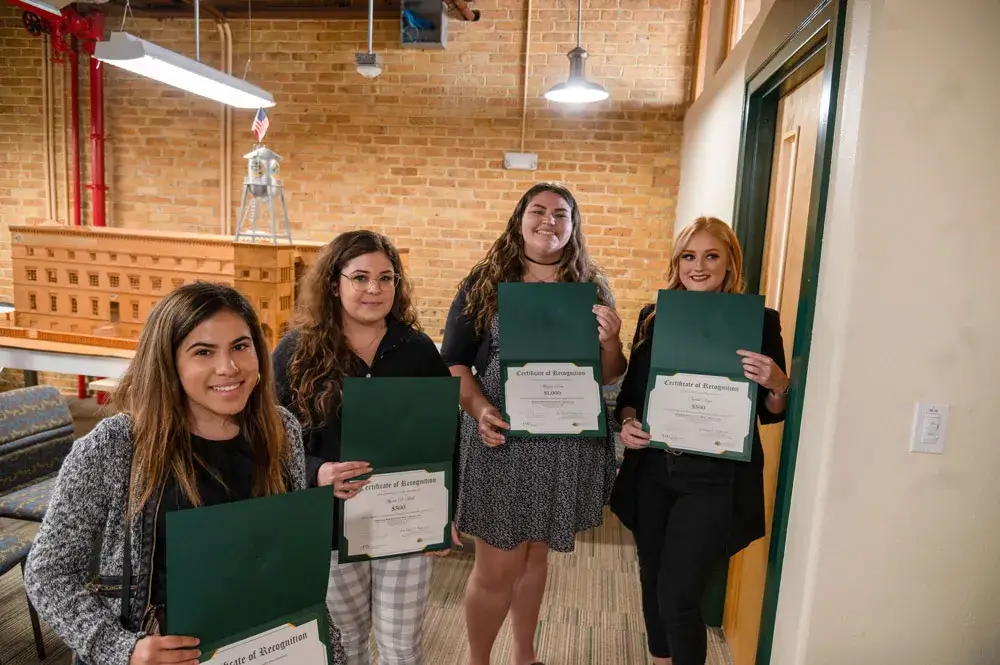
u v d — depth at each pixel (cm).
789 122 209
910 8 128
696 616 166
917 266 134
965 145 130
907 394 137
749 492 167
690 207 396
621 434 175
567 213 173
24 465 231
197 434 105
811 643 149
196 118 486
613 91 451
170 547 90
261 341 109
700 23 431
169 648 91
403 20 443
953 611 145
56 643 220
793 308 192
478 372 180
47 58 486
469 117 465
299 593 103
